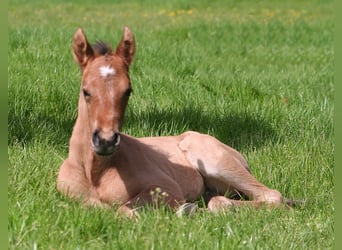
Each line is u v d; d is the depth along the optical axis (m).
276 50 18.23
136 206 7.69
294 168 9.35
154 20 24.59
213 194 8.96
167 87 12.33
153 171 8.12
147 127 10.53
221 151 8.69
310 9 28.97
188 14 26.59
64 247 6.53
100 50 7.76
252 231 7.17
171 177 8.45
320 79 14.43
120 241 6.66
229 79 13.55
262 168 9.38
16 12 25.94
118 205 7.79
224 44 18.62
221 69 15.22
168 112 11.08
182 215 7.44
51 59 13.85
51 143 9.95
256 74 14.80
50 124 10.42
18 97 10.98
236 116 11.08
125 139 8.19
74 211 7.15
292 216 7.87
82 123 7.89
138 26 22.16
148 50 15.52
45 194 7.88
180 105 11.50
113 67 7.43
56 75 12.54
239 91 12.48
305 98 12.59
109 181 7.90
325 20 23.66
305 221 7.82
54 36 16.62
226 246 6.66
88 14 26.20
